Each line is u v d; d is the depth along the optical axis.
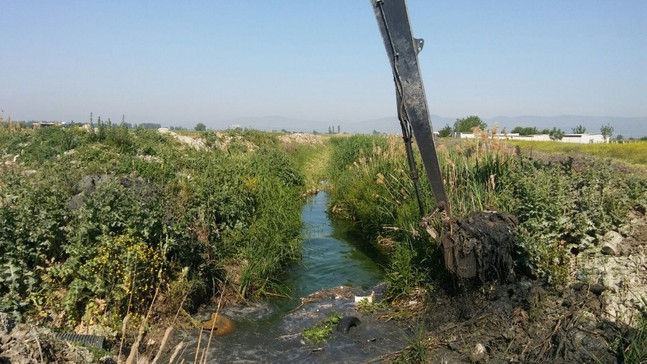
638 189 8.62
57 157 13.35
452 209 8.35
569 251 6.96
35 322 5.93
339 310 8.03
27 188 7.77
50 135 15.23
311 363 6.26
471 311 6.66
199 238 8.92
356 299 8.33
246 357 6.43
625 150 25.59
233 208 10.20
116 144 15.27
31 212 6.86
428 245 8.15
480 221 6.93
